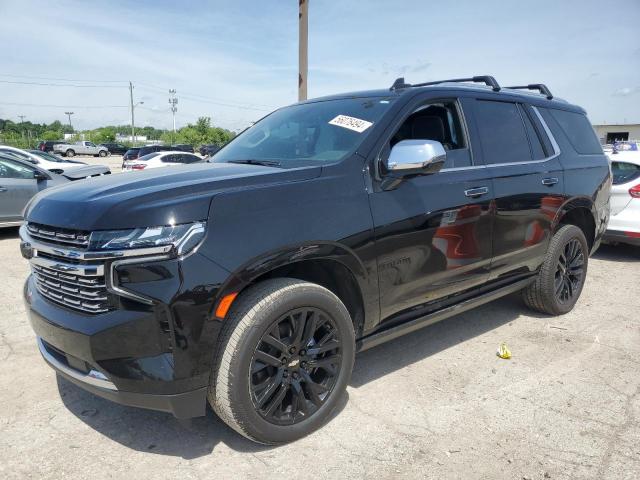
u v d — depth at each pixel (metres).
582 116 5.18
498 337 4.33
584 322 4.71
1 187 8.62
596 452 2.71
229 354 2.45
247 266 2.45
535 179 4.18
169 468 2.57
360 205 2.92
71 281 2.46
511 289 4.25
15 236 9.05
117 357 2.34
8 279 5.98
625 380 3.54
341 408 3.15
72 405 3.16
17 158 9.06
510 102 4.27
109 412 3.09
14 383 3.43
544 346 4.14
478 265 3.73
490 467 2.59
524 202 4.05
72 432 2.88
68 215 2.43
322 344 2.82
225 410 2.53
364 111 3.43
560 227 4.65
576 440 2.82
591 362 3.83
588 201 4.83
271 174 2.74
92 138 86.00
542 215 4.27
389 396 3.30
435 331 4.47
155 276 2.28
